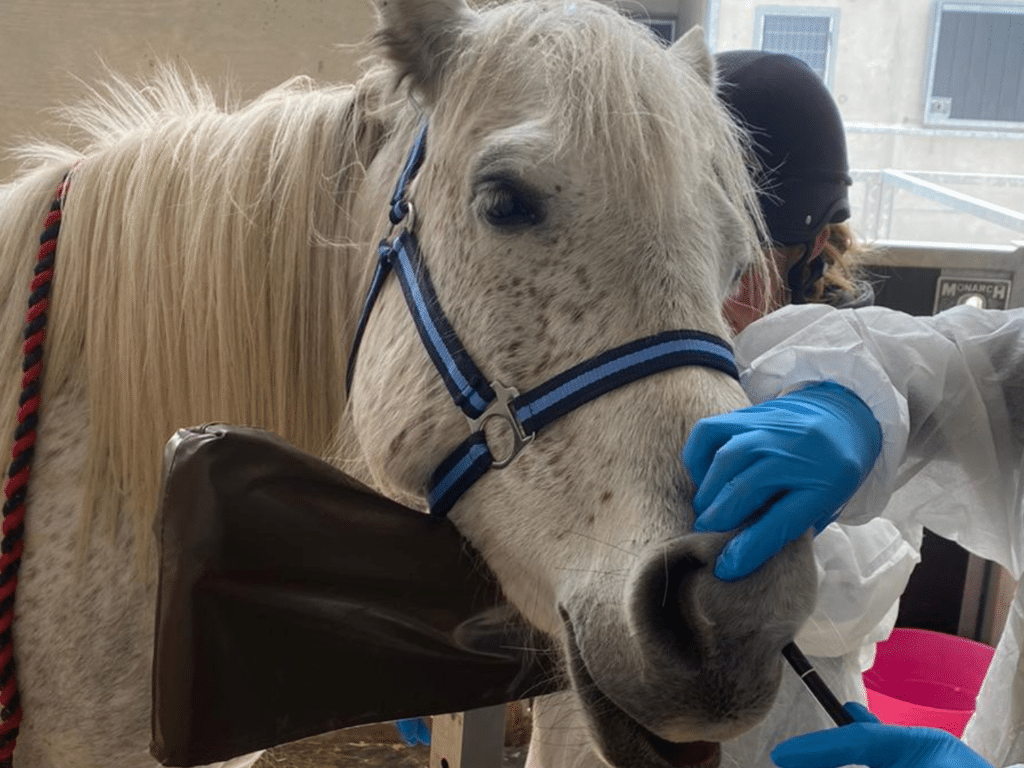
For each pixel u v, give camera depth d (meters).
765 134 1.09
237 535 0.72
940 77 3.04
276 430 1.00
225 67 2.19
